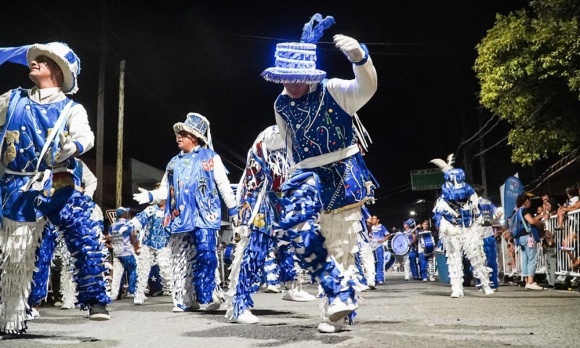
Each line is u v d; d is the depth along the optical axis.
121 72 16.06
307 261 4.31
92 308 4.55
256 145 5.84
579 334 4.15
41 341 4.36
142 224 9.30
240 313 5.54
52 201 4.43
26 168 4.45
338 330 4.58
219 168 6.98
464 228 8.71
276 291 10.63
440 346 3.68
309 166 4.35
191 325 5.39
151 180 20.14
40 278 4.61
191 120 7.14
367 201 4.49
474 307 6.53
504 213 13.06
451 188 8.71
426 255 15.79
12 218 4.39
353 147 4.34
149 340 4.35
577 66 13.16
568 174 15.74
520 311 5.92
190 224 6.92
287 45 4.22
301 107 4.30
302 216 4.29
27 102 4.50
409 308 6.58
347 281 4.26
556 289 10.18
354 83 4.10
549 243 10.40
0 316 4.43
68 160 4.60
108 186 19.20
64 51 4.62
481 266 8.84
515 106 14.18
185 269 7.13
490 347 3.61
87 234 4.52
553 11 13.55
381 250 15.05
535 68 13.66
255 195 5.86
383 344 3.81
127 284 11.62
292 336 4.35
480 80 15.10
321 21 4.35
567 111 14.05
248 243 5.71
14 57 4.67
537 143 14.34
